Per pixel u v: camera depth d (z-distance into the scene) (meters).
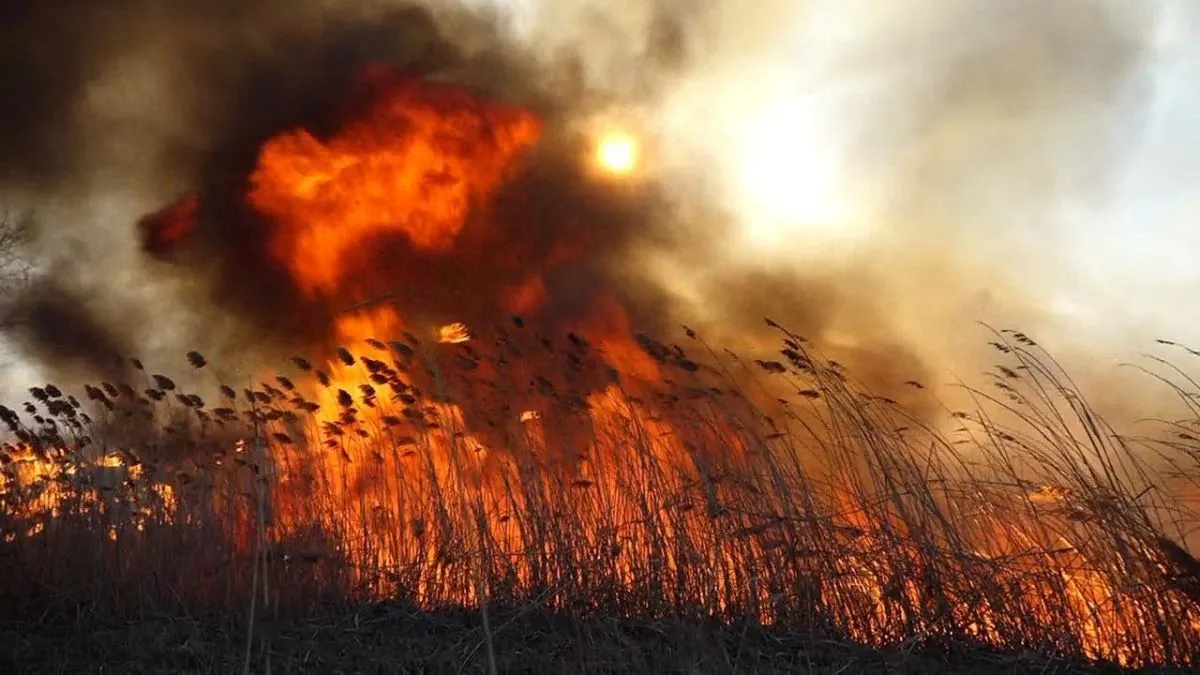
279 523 6.49
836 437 6.17
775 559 5.81
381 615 6.03
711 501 5.82
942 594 5.59
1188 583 5.42
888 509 5.88
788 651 5.35
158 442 7.09
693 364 6.22
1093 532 5.61
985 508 5.95
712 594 5.83
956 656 5.38
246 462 6.57
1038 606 5.58
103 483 6.86
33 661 5.24
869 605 5.70
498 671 4.95
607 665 5.02
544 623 5.79
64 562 6.61
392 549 6.65
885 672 5.04
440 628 5.73
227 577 6.30
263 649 5.32
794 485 5.99
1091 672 5.16
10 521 6.78
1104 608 5.55
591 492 6.29
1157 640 5.42
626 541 6.11
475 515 6.17
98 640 5.60
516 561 6.27
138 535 6.55
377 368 6.45
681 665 4.99
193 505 6.61
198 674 4.97
